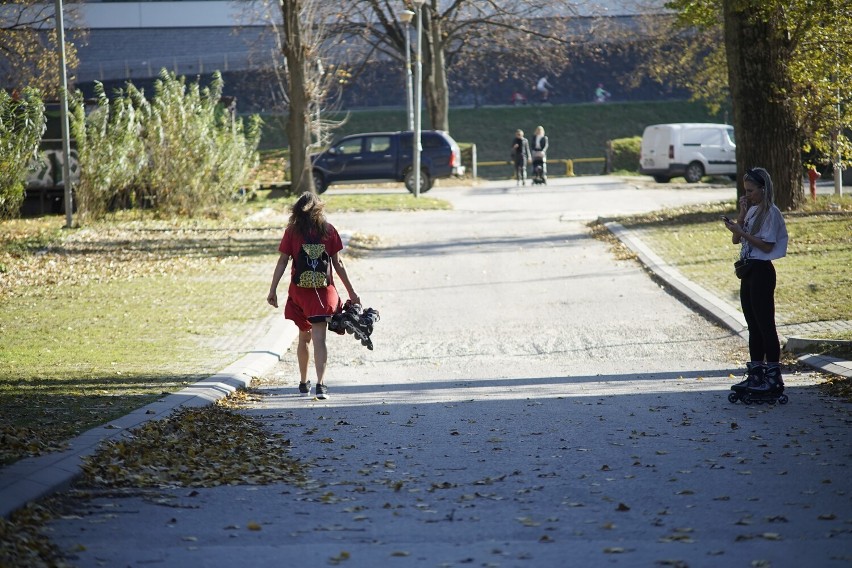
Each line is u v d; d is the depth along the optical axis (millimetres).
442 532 10297
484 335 25656
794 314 25000
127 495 11883
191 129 52531
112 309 29297
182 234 46344
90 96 114625
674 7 47312
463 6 90875
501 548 9438
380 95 118938
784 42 44906
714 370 20828
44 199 57000
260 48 106438
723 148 78562
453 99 124062
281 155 87938
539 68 116938
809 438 14523
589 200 63094
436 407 17859
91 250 41156
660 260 36125
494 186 77938
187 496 11914
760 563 8680
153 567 8875
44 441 13945
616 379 20250
